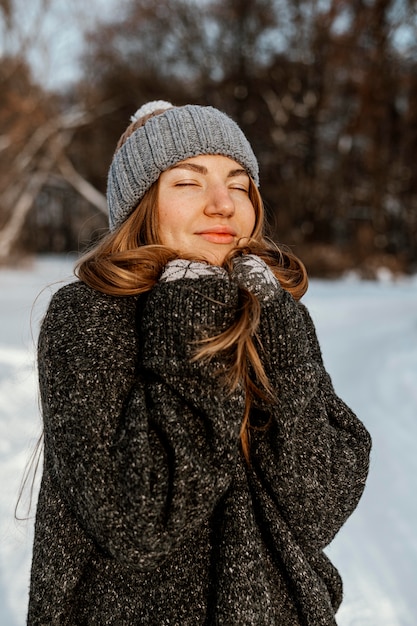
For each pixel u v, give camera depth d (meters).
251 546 1.05
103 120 26.86
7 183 23.31
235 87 27.61
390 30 25.45
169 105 1.64
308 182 28.03
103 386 1.02
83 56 25.88
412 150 27.61
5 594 2.47
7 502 3.17
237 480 1.10
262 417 1.13
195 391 1.01
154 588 1.05
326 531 1.11
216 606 1.03
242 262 1.21
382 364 7.19
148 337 1.06
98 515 0.94
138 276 1.17
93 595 1.06
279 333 1.11
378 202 27.05
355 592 2.54
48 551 1.06
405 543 2.94
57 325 1.11
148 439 0.98
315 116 27.81
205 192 1.27
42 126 23.42
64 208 34.88
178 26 26.94
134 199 1.33
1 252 22.97
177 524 0.94
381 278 23.36
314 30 26.55
